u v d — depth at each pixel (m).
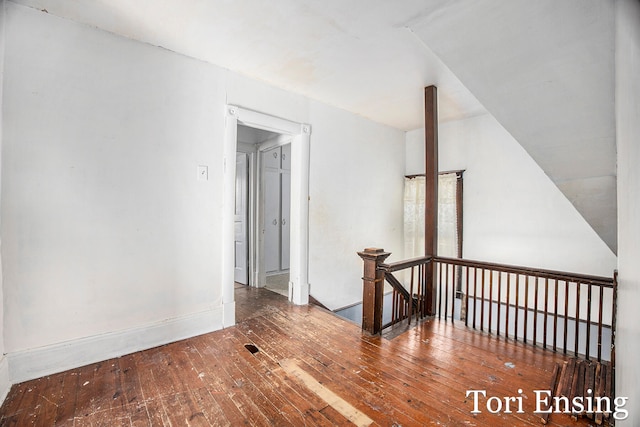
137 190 2.37
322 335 2.68
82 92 2.13
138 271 2.38
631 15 0.97
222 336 2.65
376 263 2.70
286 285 4.57
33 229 1.95
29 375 1.92
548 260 3.74
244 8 1.98
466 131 4.48
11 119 1.87
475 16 1.89
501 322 4.07
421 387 1.90
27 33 1.93
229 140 2.87
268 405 1.71
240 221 4.63
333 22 2.13
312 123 3.69
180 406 1.69
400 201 5.14
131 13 2.03
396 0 1.88
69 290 2.08
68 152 2.07
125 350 2.29
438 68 2.85
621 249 1.16
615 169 2.41
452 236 4.54
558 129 2.31
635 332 0.92
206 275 2.74
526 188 3.92
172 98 2.55
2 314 1.82
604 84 1.89
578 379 1.93
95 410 1.65
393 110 4.11
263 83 3.17
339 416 1.62
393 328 2.88
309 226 3.71
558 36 1.80
